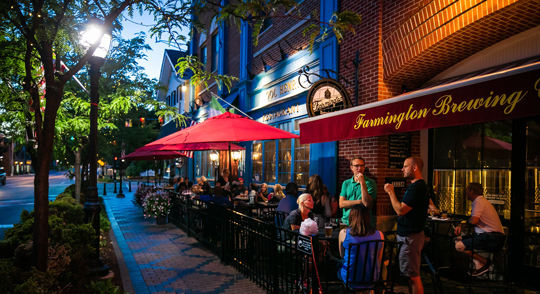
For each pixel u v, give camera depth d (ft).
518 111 10.44
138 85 24.77
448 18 18.10
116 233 30.58
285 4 10.79
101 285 12.50
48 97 12.15
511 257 17.21
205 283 17.44
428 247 19.42
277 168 38.45
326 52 28.55
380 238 12.45
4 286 10.19
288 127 36.45
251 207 28.89
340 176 26.61
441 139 21.49
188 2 14.38
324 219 19.79
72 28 12.62
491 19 16.37
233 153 45.83
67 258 13.21
